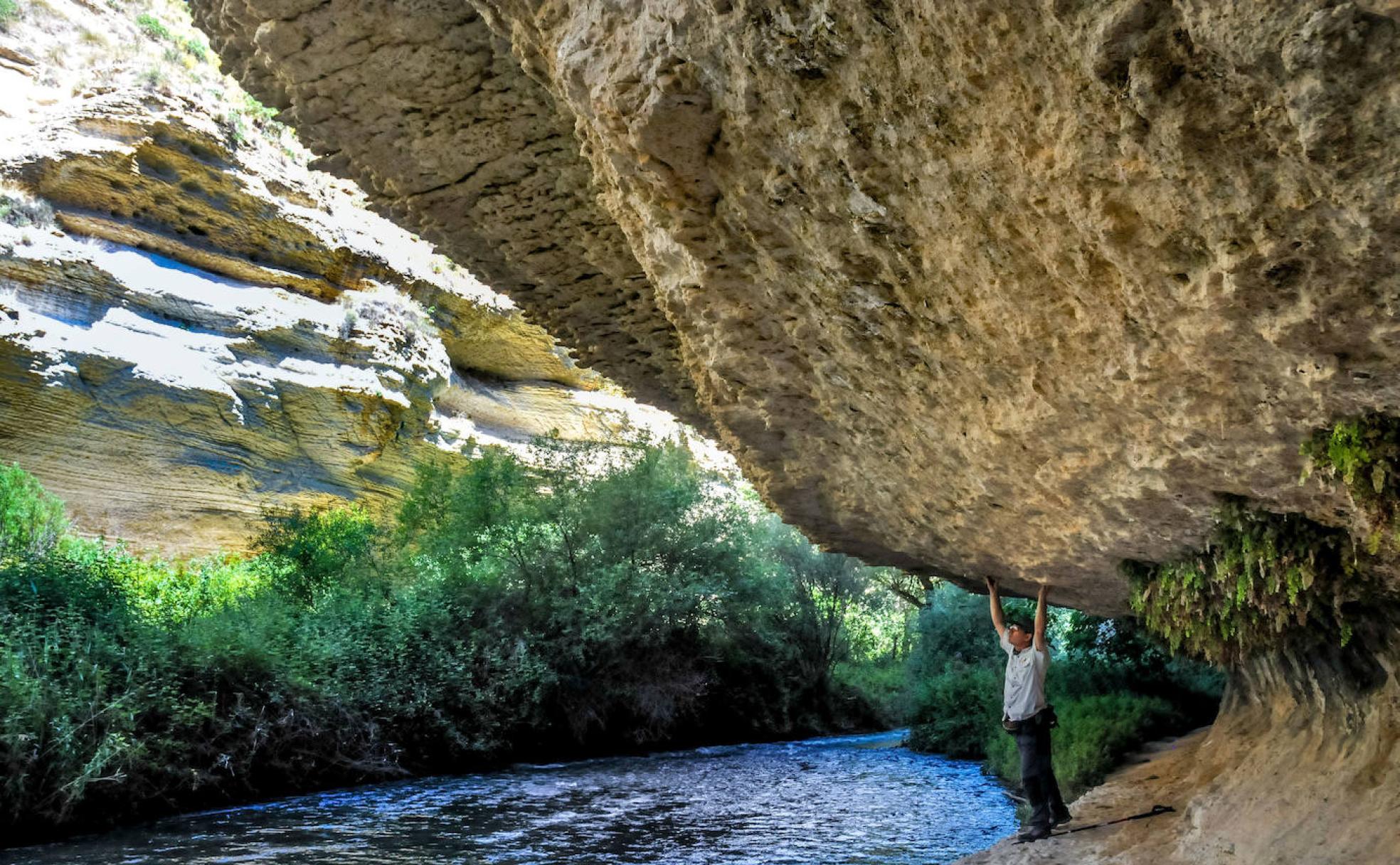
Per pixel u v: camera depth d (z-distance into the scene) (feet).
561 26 13.89
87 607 40.11
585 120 15.30
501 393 97.40
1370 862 13.75
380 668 49.39
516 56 16.31
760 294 16.85
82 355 63.98
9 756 30.68
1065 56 7.98
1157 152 8.14
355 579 58.54
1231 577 16.90
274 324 75.31
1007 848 22.08
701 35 11.14
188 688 39.29
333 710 45.29
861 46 9.72
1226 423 11.96
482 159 20.03
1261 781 19.40
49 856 27.84
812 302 15.74
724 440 29.48
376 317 82.38
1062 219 10.02
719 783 44.86
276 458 74.54
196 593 51.11
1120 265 9.86
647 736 65.46
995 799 38.65
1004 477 18.39
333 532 62.39
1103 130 8.38
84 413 64.08
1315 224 7.88
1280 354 9.98
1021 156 9.48
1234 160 7.77
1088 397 13.33
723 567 74.79
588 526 69.15
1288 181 7.63
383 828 32.68
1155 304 10.22
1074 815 24.67
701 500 75.92
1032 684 22.95
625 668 65.62
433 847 29.14
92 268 67.05
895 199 11.69
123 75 80.43
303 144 20.92
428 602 56.59
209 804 37.70
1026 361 13.47
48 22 83.41
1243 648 19.12
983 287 12.27
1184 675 51.55
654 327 26.08
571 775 49.03
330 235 81.46
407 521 71.46
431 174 20.80
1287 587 15.34
